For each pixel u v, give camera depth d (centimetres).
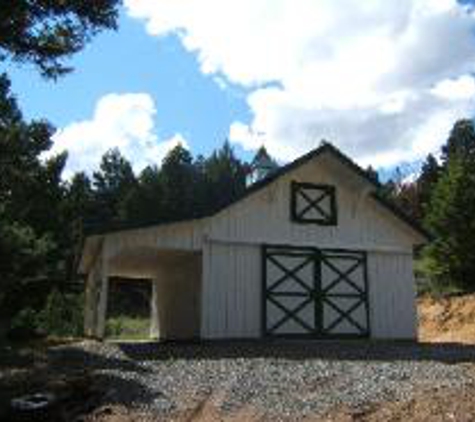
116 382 1520
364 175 2562
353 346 2247
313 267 2508
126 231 2264
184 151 10212
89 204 8000
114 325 4141
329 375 1586
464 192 4169
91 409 1352
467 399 1256
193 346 2144
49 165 4762
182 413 1312
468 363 1755
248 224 2441
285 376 1585
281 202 2509
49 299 3728
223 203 2383
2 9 1952
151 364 1755
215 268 2364
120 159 9725
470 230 4119
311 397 1375
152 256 2527
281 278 2453
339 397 1358
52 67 2178
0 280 3269
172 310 2866
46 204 4791
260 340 2369
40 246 3453
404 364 1761
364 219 2625
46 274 3881
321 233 2547
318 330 2462
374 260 2612
